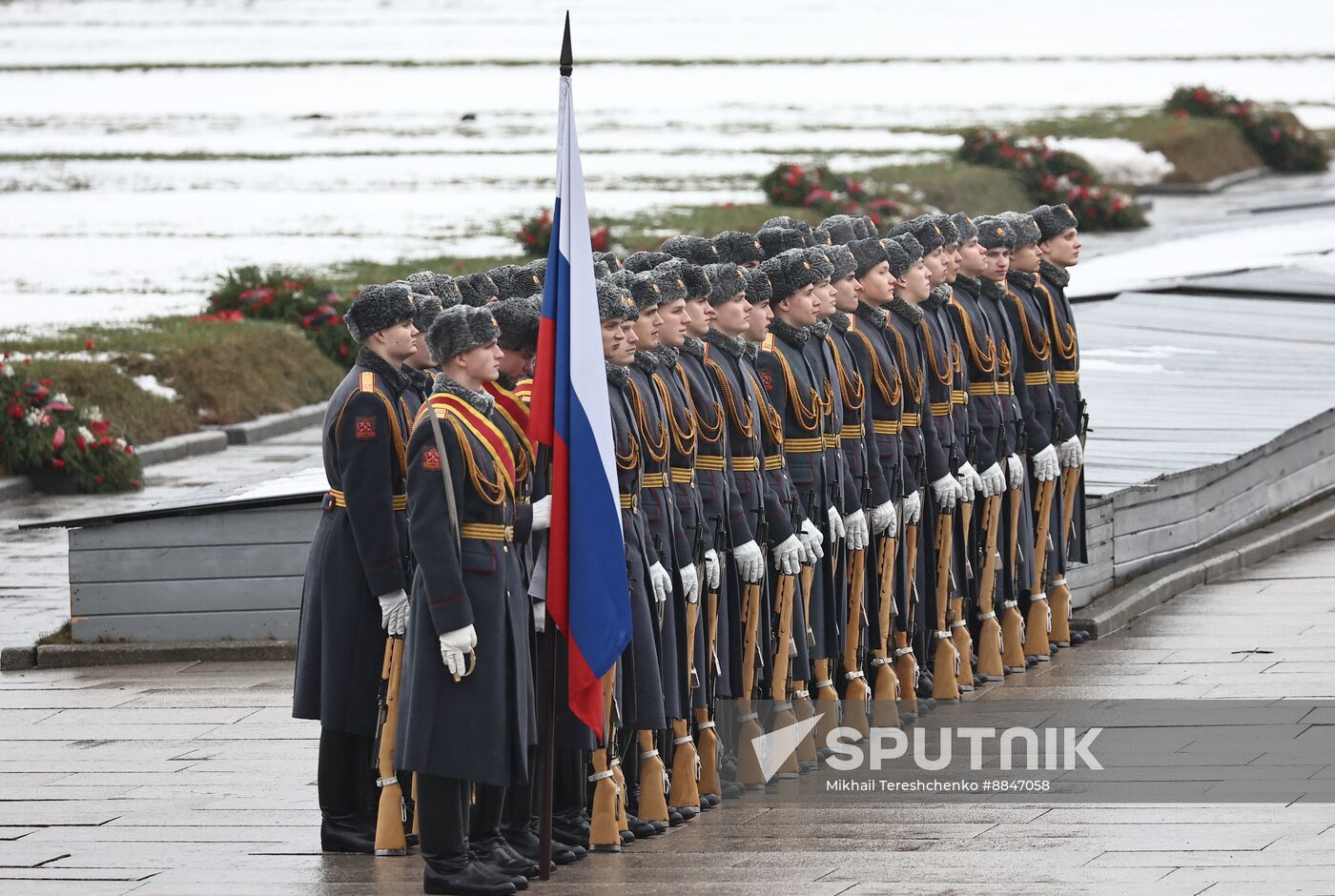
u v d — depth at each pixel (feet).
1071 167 504.84
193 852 91.71
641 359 96.53
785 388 107.45
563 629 85.35
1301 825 87.56
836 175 470.39
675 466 97.96
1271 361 228.63
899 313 118.52
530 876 86.02
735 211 449.89
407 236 445.37
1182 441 173.47
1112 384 211.61
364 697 92.84
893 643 117.29
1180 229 438.40
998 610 128.36
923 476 119.03
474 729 83.76
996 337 127.13
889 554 114.73
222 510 138.00
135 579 139.33
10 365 235.61
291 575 138.31
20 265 406.82
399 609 91.35
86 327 302.45
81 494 233.14
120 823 97.30
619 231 415.64
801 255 107.86
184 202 524.93
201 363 281.33
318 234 455.63
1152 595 146.82
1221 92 647.56
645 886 82.64
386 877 87.15
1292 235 388.37
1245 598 149.48
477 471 84.33
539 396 86.02
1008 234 126.93
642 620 92.27
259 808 100.12
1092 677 124.88
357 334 94.07
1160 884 77.87
